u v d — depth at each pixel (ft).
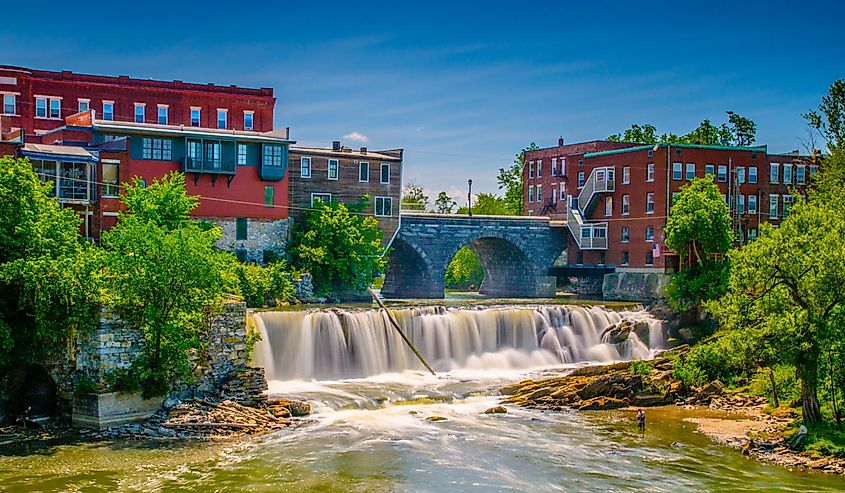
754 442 109.81
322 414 124.06
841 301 110.42
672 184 256.32
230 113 247.50
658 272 248.32
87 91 228.63
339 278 211.41
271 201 205.46
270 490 89.66
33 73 222.07
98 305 111.96
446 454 104.17
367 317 159.94
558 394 136.67
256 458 100.83
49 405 118.62
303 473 95.40
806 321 109.70
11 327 115.03
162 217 158.10
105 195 178.19
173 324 114.73
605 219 278.05
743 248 119.44
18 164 119.65
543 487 92.12
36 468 95.71
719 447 109.91
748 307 116.57
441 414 126.41
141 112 235.61
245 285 177.06
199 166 194.08
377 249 217.36
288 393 134.51
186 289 116.37
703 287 194.18
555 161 323.57
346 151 236.22
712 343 148.66
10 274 110.63
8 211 116.57
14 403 116.88
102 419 110.42
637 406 136.77
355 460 100.68
